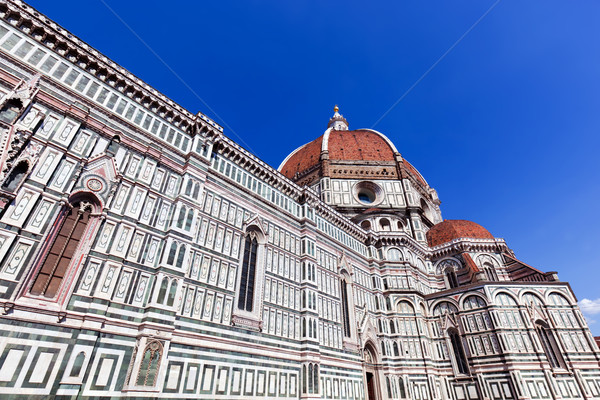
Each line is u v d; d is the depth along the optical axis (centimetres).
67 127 2386
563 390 3881
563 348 4172
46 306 1934
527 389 3819
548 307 4466
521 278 5412
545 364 3956
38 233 2009
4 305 1766
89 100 2639
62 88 2500
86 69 2731
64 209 2203
